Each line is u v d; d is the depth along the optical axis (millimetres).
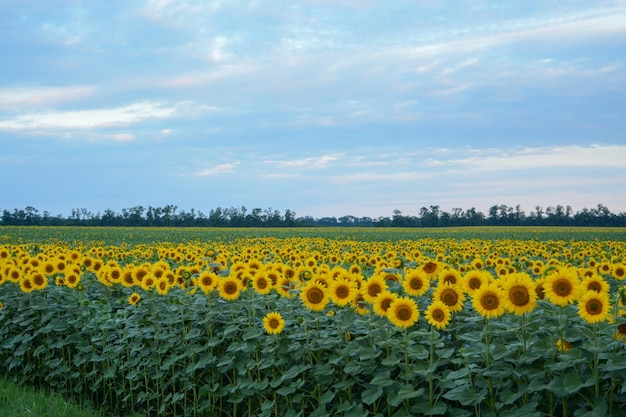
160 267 10703
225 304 9078
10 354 11477
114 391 10055
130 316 10516
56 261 12359
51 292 11617
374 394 6594
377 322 7363
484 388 6168
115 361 9609
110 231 59438
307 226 105812
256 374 8188
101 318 10242
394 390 6637
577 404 5805
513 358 6340
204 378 8820
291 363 7891
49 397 9680
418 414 6461
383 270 8344
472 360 6359
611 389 5645
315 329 8148
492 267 14305
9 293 11906
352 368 6973
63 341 10398
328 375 7285
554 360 6043
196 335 8695
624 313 6160
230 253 17188
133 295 10375
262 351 7875
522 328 6285
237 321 8633
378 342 6957
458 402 6762
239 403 8461
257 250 17719
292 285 8977
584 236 50969
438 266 8508
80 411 9133
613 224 111125
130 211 102000
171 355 9156
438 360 6504
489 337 6371
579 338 6039
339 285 7641
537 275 12195
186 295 9555
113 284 11969
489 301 6266
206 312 9258
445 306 6582
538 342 6176
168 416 9125
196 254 16359
